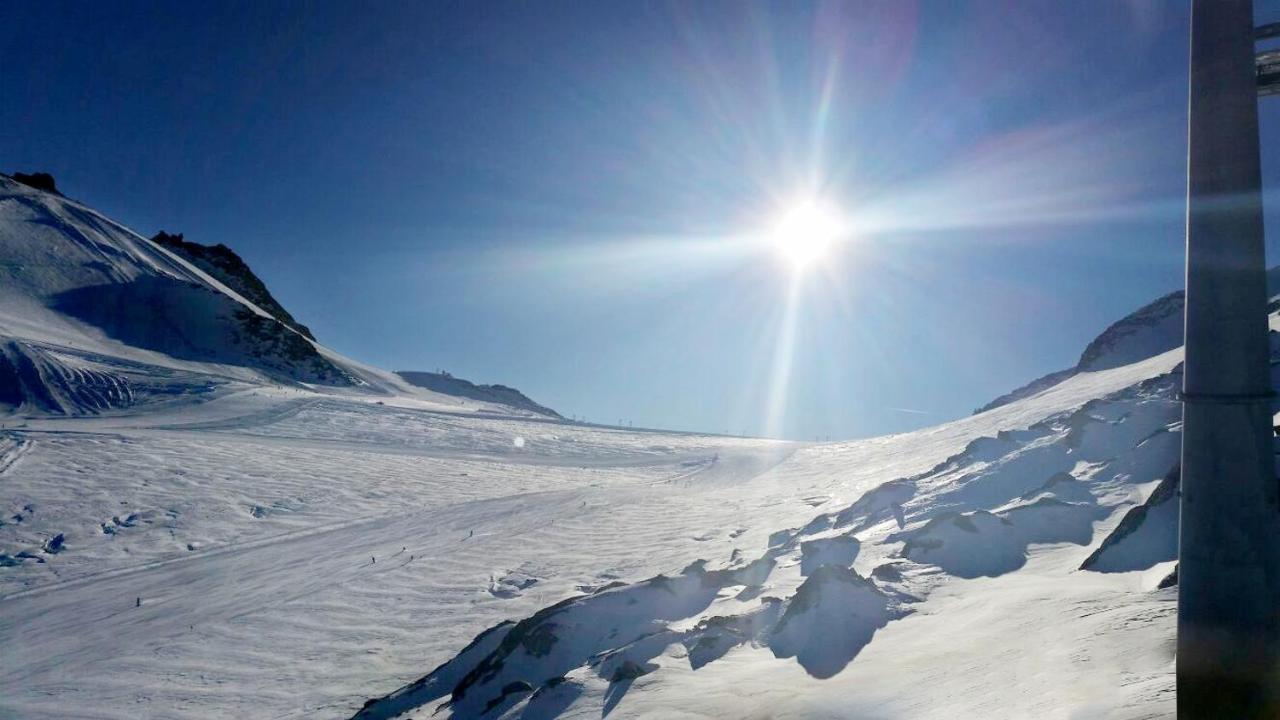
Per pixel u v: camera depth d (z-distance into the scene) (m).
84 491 32.97
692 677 8.48
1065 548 10.69
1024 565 10.28
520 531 30.94
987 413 45.34
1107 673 5.09
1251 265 3.20
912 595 9.52
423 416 69.38
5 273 79.81
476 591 22.95
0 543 26.89
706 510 33.69
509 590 22.88
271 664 17.81
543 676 11.38
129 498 32.84
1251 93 3.19
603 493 40.50
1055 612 7.09
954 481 17.98
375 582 24.14
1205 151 3.28
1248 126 3.19
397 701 13.16
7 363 54.31
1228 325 3.22
